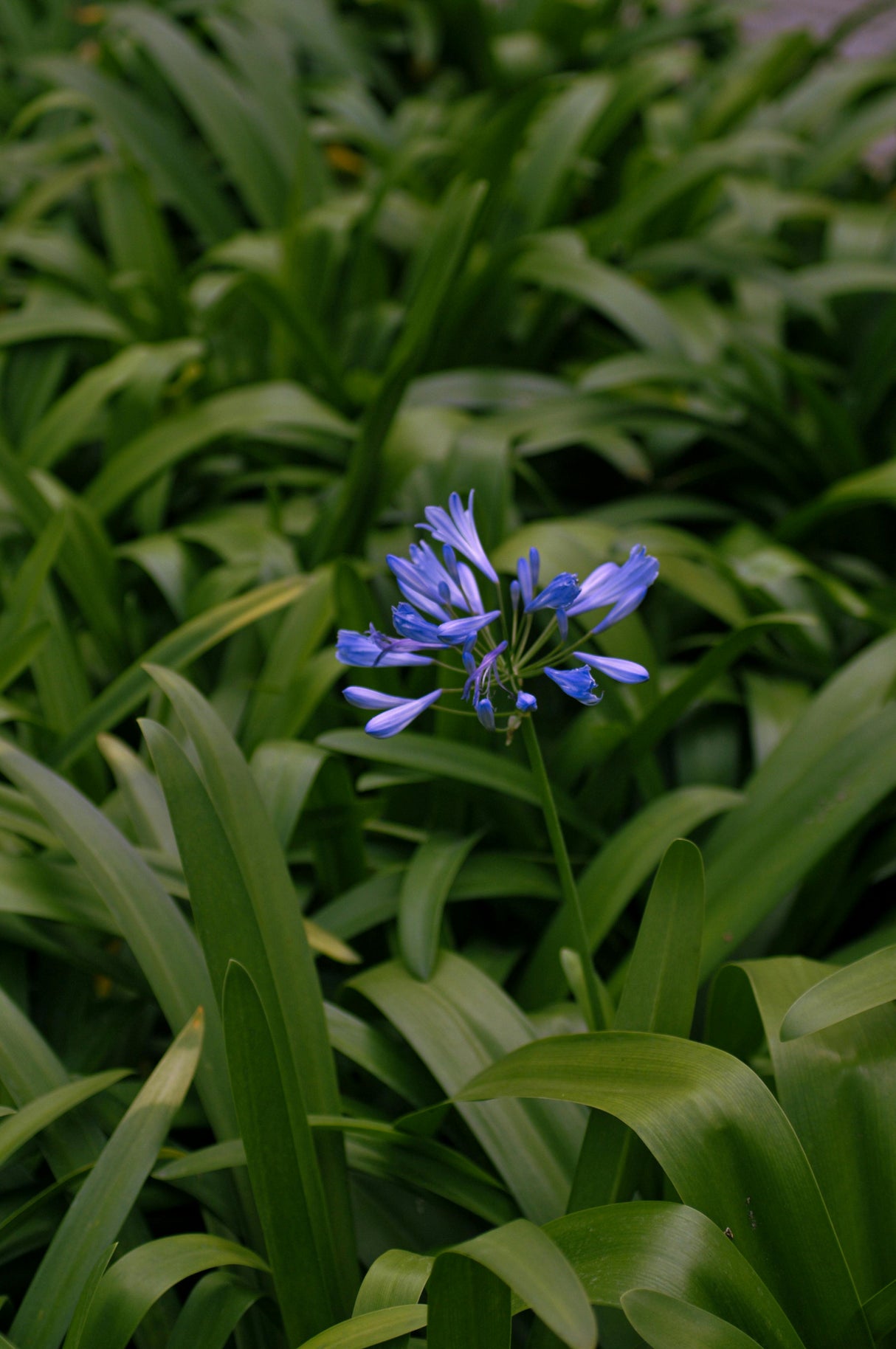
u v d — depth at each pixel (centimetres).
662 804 136
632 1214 110
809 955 141
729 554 167
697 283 248
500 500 161
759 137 240
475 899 143
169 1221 127
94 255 269
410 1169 122
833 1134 116
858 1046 118
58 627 149
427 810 146
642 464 180
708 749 153
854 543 199
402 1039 134
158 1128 115
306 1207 113
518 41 309
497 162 221
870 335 225
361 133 266
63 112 294
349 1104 127
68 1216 114
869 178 279
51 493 166
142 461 176
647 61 274
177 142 251
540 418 183
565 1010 128
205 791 117
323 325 227
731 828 134
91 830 125
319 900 142
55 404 219
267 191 245
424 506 171
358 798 149
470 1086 115
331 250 226
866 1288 113
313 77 321
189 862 116
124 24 253
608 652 146
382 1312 108
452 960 129
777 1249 110
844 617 178
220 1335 114
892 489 153
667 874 116
